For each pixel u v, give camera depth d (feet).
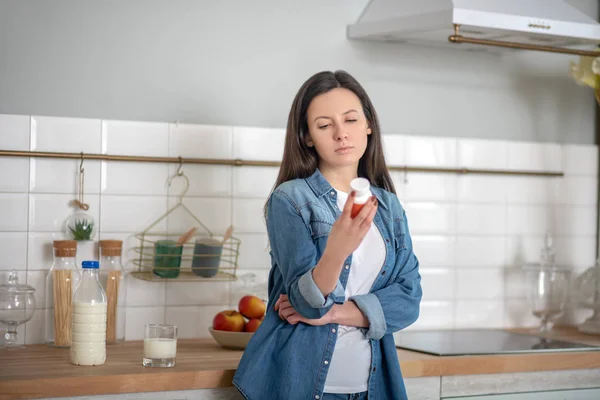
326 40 9.27
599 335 9.37
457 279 9.80
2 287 7.63
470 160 9.87
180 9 8.68
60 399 6.17
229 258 8.80
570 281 9.73
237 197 8.82
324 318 6.16
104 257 8.09
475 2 8.15
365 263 6.36
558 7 8.71
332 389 6.25
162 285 8.54
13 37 8.13
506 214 10.05
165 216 8.55
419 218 9.64
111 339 8.03
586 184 10.45
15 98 8.13
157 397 6.47
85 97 8.34
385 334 6.37
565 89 10.43
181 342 8.32
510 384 7.85
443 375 7.53
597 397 8.25
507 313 10.02
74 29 8.32
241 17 8.92
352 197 5.52
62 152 8.21
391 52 9.56
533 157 10.19
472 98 9.97
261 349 6.30
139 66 8.54
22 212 8.09
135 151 8.45
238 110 8.90
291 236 6.10
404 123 9.63
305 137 6.59
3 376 6.21
